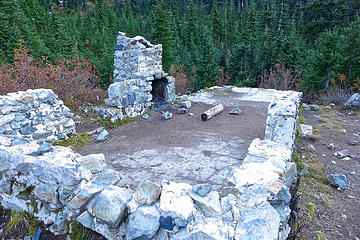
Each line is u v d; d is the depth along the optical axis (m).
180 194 2.82
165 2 55.72
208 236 2.44
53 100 6.25
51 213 3.32
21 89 9.09
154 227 2.63
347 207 4.77
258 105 10.49
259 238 2.36
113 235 2.86
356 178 5.83
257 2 56.03
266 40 23.78
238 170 3.26
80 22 48.44
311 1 48.41
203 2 73.12
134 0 76.06
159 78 9.77
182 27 42.56
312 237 3.90
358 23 19.09
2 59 17.19
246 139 6.66
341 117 11.28
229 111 9.66
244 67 22.44
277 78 19.56
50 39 25.22
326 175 5.85
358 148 7.45
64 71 11.30
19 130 5.55
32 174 3.38
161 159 5.36
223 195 3.04
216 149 5.93
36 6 44.41
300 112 12.01
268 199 2.81
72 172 3.02
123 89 8.09
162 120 8.48
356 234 4.08
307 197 4.91
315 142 7.92
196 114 9.27
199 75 20.67
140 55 8.91
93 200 2.97
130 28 46.88
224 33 41.44
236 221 2.59
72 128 6.65
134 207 2.77
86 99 9.91
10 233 3.46
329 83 19.27
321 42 20.83
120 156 5.54
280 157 3.62
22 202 3.62
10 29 21.83
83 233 3.06
